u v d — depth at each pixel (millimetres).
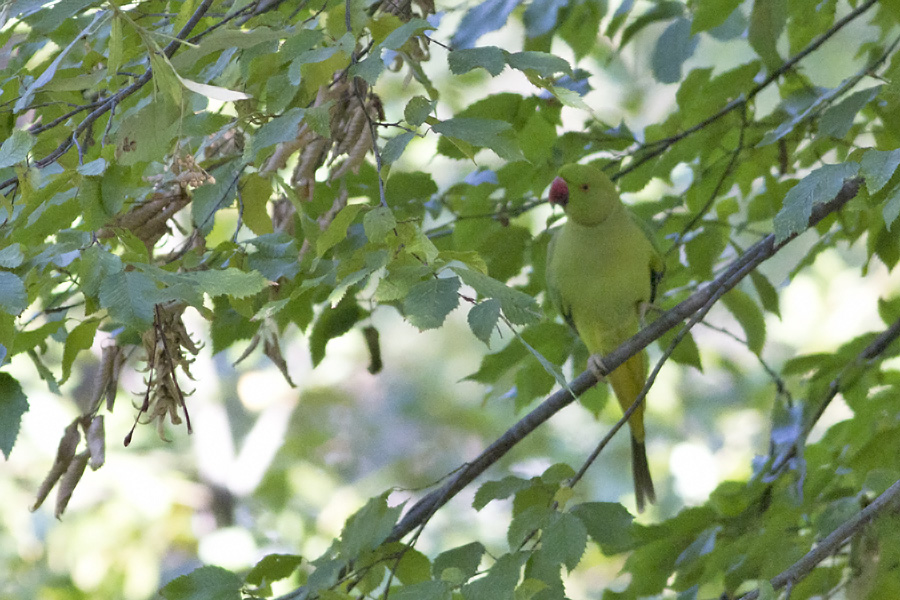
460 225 8031
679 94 7680
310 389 20000
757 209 8641
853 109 6062
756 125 7668
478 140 4133
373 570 5656
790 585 5699
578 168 7516
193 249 5543
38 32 4867
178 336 5129
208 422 17812
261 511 17672
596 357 6996
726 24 7980
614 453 19266
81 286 4027
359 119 5520
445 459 20797
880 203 5895
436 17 7301
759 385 18953
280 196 6496
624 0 7844
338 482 19859
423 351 21844
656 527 7160
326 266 5867
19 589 15812
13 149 4227
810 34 8219
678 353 8258
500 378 8508
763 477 7594
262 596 5656
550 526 5238
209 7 5023
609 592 7332
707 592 8336
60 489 5578
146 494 16500
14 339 4543
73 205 4633
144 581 16062
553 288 8094
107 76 4492
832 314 18344
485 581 4961
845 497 7043
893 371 7902
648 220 8617
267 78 5008
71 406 16250
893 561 6359
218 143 6254
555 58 4242
